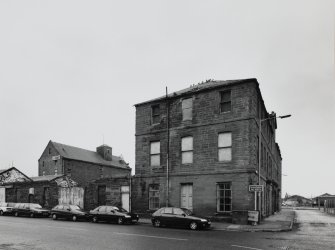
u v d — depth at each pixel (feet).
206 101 82.58
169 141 88.07
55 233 54.80
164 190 86.99
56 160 205.57
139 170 93.25
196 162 81.97
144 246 41.24
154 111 94.02
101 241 45.57
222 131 78.74
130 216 75.41
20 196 128.06
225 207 76.33
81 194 115.34
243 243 44.06
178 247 40.47
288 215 109.70
